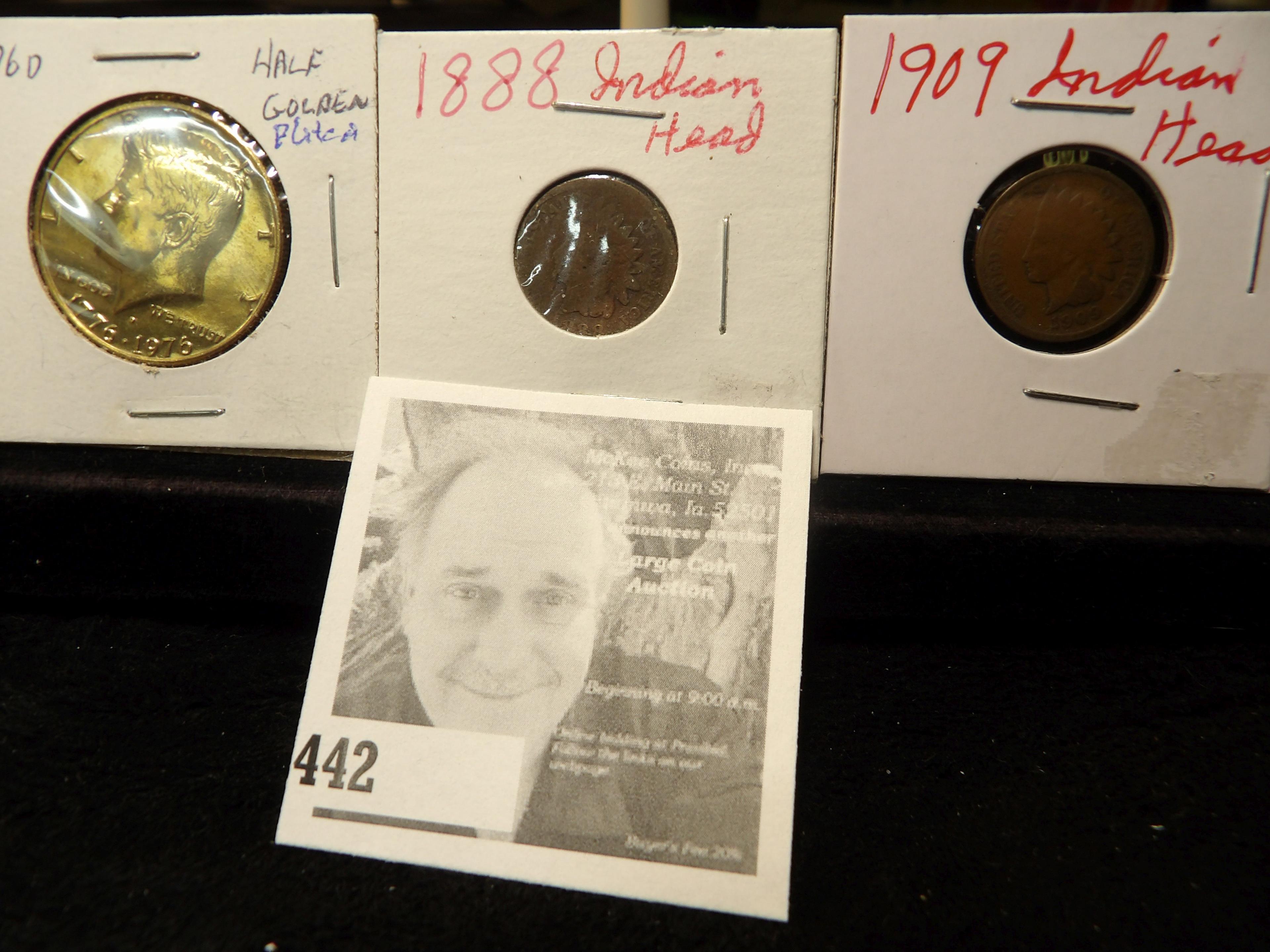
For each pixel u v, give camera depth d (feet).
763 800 0.30
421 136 0.35
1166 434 0.36
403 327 0.36
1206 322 0.35
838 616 0.36
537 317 0.35
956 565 0.35
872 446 0.36
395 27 0.43
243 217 0.36
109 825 0.30
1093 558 0.35
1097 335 0.35
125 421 0.37
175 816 0.31
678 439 0.33
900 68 0.34
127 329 0.37
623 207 0.35
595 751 0.31
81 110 0.36
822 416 0.36
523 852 0.30
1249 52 0.34
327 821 0.30
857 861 0.30
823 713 0.34
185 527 0.36
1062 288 0.35
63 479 0.36
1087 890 0.29
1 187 0.36
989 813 0.31
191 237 0.36
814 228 0.35
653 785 0.30
